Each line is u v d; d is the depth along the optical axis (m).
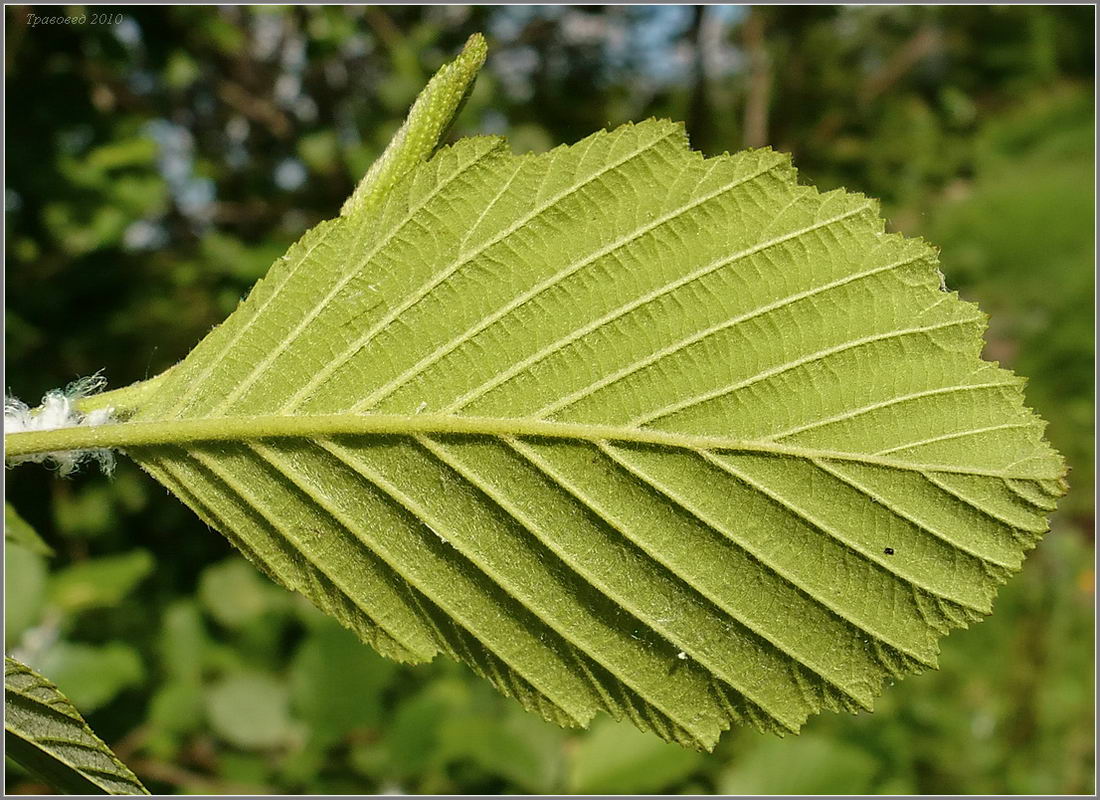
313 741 0.25
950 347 0.14
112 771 0.14
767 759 0.26
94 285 0.36
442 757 0.24
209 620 0.32
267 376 0.14
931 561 0.14
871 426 0.14
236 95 0.40
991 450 0.14
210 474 0.14
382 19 0.41
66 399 0.14
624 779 0.23
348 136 0.40
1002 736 0.39
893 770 0.33
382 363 0.15
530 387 0.15
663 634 0.15
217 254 0.38
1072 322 0.64
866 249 0.14
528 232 0.14
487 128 0.42
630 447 0.15
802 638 0.14
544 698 0.15
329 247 0.14
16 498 0.37
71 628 0.31
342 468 0.15
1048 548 0.48
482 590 0.15
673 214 0.14
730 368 0.14
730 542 0.15
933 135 0.62
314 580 0.15
